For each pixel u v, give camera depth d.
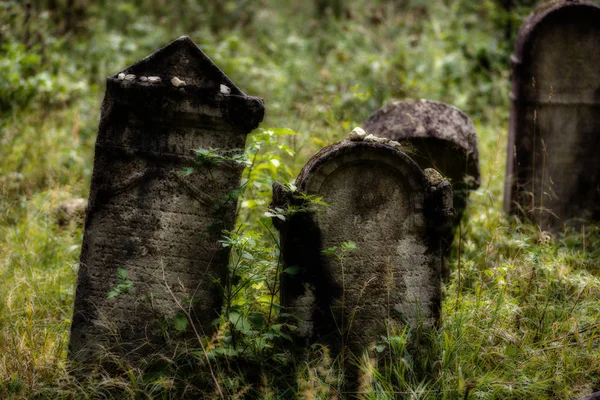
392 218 4.10
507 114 8.83
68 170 6.90
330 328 4.09
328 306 4.08
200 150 3.86
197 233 4.07
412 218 4.11
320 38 11.71
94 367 4.04
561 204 6.10
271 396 3.77
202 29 11.54
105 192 4.04
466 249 5.52
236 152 4.02
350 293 4.10
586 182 6.09
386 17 12.59
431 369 4.01
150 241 4.07
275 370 3.96
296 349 4.04
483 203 6.50
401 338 3.98
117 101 3.94
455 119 5.61
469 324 4.25
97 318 4.11
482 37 10.76
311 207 3.95
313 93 8.80
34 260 5.34
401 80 9.05
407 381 3.99
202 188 4.04
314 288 4.05
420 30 12.10
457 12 12.17
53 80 8.66
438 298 4.20
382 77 9.03
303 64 10.16
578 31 5.89
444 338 4.09
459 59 10.03
